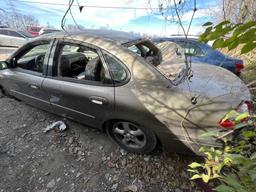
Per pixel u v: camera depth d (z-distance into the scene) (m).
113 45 2.58
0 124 3.52
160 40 4.30
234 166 1.13
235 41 0.71
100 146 2.96
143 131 2.52
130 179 2.47
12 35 12.75
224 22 0.70
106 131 2.88
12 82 3.60
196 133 2.15
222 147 1.99
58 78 2.96
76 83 2.78
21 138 3.19
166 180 2.43
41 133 3.27
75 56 3.16
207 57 4.74
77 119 3.09
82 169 2.63
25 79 3.33
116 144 2.95
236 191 0.89
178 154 2.71
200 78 2.61
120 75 2.47
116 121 2.70
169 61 2.96
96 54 2.71
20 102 4.13
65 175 2.56
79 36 2.81
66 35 2.91
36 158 2.83
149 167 2.60
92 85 2.65
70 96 2.83
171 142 2.37
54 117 3.62
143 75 2.37
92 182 2.46
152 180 2.44
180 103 2.21
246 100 2.19
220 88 2.39
